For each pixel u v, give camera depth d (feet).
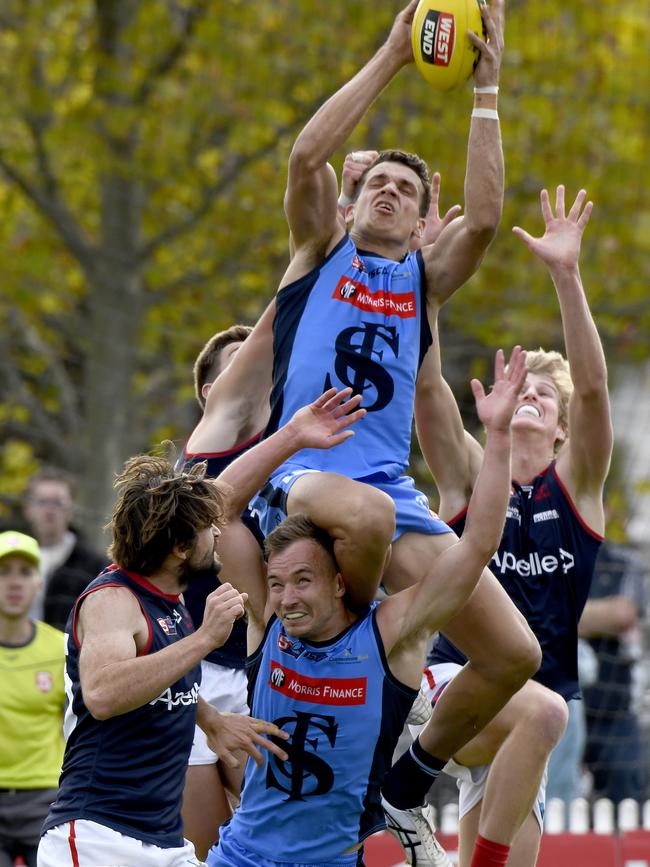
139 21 149.59
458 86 56.85
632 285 167.43
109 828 53.11
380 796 58.85
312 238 56.34
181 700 54.60
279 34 151.33
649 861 94.07
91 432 140.77
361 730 55.31
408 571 57.11
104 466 139.54
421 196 58.85
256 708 57.47
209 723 56.44
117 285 145.18
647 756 111.34
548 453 72.02
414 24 56.18
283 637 56.13
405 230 57.67
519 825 64.23
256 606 57.72
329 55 151.74
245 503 55.67
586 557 69.82
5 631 83.35
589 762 104.63
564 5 160.86
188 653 51.80
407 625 54.95
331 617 55.06
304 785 55.83
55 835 53.42
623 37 167.12
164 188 152.05
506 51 158.51
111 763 53.52
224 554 57.31
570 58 160.15
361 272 56.08
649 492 164.66
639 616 111.55
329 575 54.44
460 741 61.67
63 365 158.81
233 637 73.56
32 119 148.97
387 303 55.98
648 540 154.71
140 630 53.83
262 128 151.23
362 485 53.72
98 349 143.13
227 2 151.02
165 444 60.18
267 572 56.13
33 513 101.04
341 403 54.80
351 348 54.95
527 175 159.94
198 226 153.17
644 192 163.94
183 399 154.30
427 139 150.82
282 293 56.70
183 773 55.67
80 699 54.08
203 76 151.23
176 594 56.08
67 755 54.95
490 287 160.86
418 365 57.21
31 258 154.71
